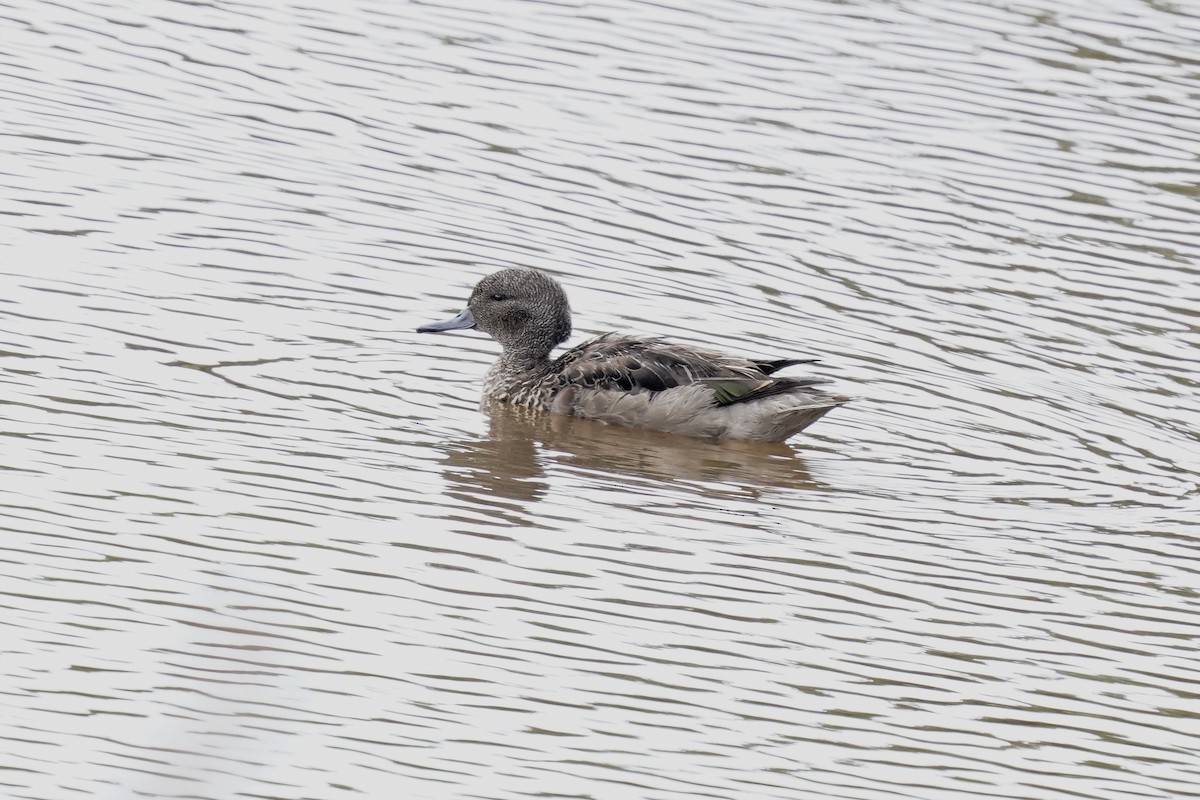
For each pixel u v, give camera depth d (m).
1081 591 14.03
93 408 15.39
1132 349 18.88
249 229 19.56
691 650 12.66
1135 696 12.58
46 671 11.54
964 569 14.27
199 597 12.61
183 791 10.53
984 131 23.56
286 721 11.34
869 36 26.02
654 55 25.11
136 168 20.62
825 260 20.38
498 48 24.98
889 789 11.23
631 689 12.09
